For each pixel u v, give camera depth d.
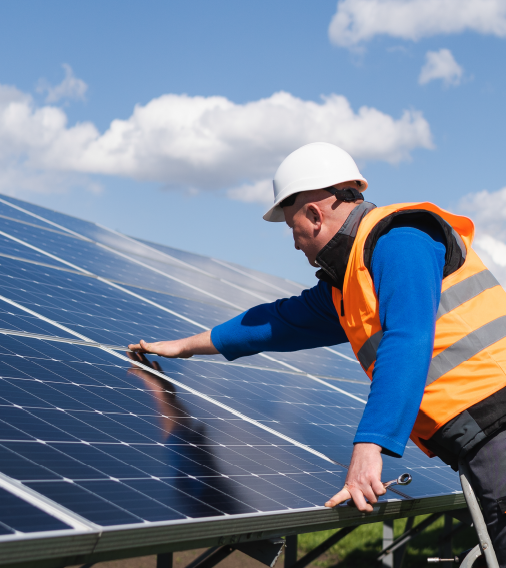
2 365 2.94
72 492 1.97
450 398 2.61
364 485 2.39
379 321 2.65
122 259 8.74
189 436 2.96
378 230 2.70
